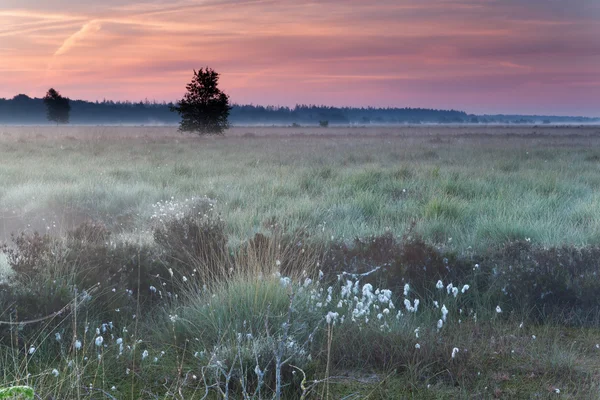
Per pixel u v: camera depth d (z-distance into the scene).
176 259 6.61
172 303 5.76
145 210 11.74
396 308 5.85
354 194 13.12
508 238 8.53
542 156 25.41
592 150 29.08
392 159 24.70
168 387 4.01
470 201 12.13
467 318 5.66
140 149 31.62
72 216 11.31
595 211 10.31
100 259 6.41
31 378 3.96
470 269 6.75
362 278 6.41
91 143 37.38
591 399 3.77
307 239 7.69
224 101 58.03
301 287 5.59
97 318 5.22
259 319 4.89
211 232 7.53
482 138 49.81
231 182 15.33
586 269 6.58
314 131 89.19
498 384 4.09
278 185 14.22
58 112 133.88
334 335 4.79
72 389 3.80
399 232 9.38
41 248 6.43
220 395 3.86
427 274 6.52
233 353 4.24
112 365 4.34
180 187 14.83
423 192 13.37
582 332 5.30
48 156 25.38
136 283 6.12
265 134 67.75
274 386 3.95
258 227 9.77
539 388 4.01
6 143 35.56
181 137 54.06
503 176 16.19
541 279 6.14
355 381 4.14
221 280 5.90
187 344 4.84
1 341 4.57
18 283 5.66
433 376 4.20
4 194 13.52
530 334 5.18
